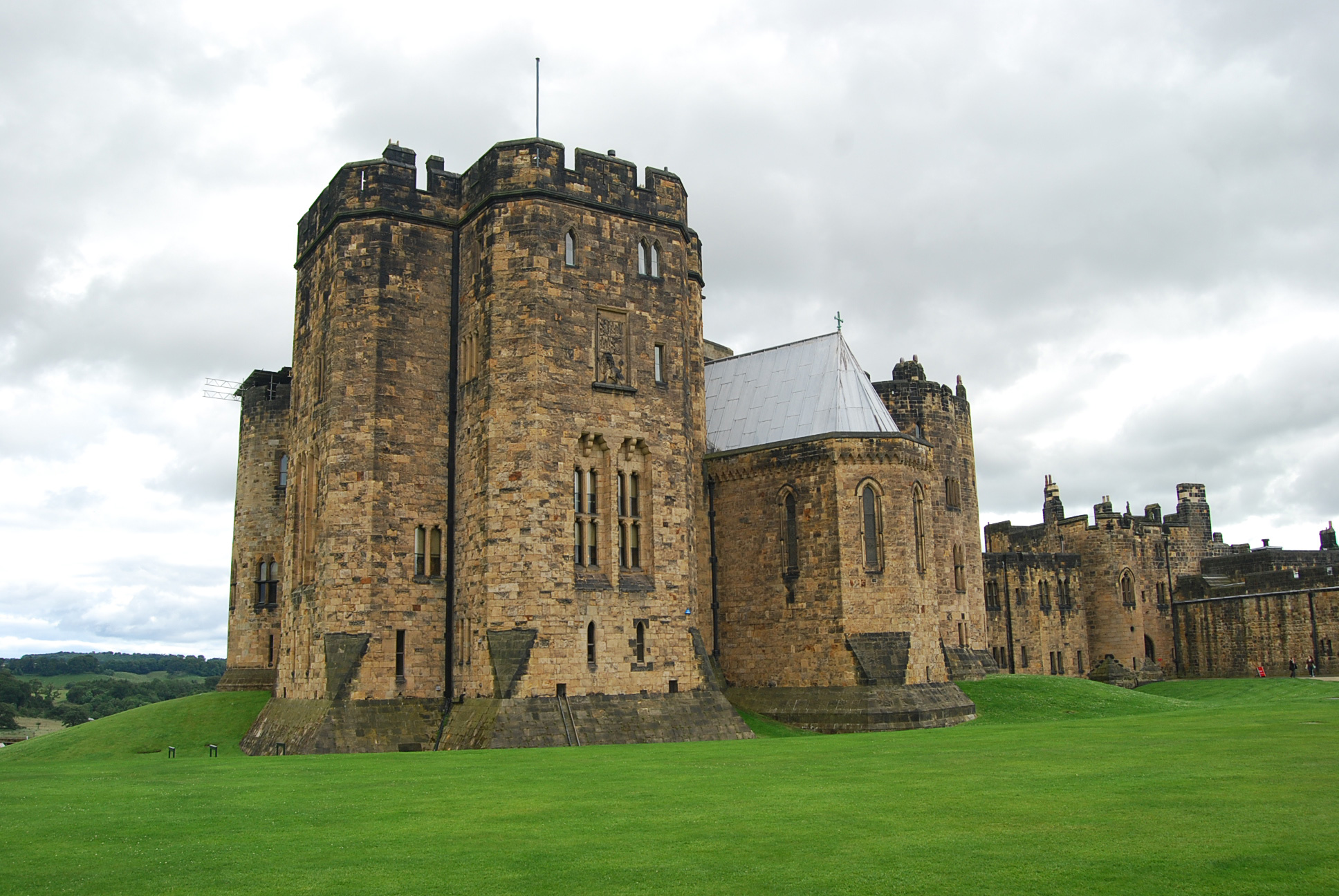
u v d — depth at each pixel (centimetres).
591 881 1454
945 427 7250
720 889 1405
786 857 1579
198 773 2862
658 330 5066
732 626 5684
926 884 1408
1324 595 8156
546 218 4778
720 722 4747
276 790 2422
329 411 4784
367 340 4822
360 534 4656
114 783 2597
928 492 5666
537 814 2000
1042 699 5859
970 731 3972
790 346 6216
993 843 1636
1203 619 9175
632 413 4900
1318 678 7800
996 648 8250
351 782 2575
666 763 2941
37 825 1927
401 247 4953
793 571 5459
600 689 4550
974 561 7312
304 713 4616
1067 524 9494
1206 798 1970
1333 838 1600
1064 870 1452
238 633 6506
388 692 4572
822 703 5175
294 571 5081
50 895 1436
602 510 4762
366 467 4722
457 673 4662
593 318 4866
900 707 5066
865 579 5300
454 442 4922
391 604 4656
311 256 5316
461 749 4138
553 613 4484
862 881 1425
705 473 5900
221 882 1486
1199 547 10425
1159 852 1536
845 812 1944
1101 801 1984
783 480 5566
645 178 5191
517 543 4503
